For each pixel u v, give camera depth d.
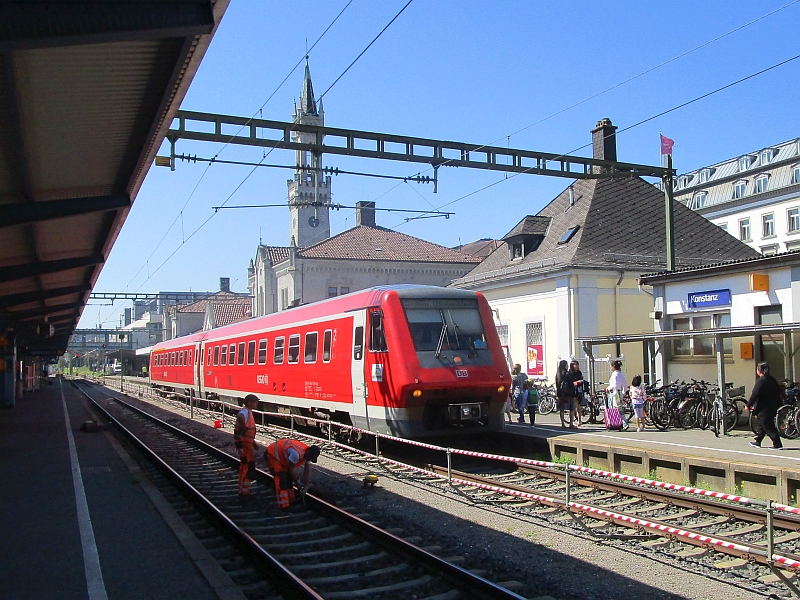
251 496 11.06
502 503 10.52
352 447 16.14
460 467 13.72
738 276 16.55
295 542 8.44
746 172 54.59
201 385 29.97
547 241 28.17
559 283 25.09
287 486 10.24
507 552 7.85
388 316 14.39
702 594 6.50
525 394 18.30
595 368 23.95
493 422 14.80
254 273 54.00
